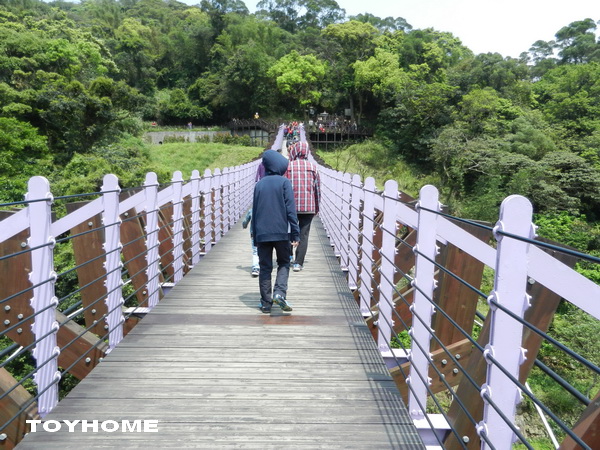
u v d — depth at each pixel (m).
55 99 26.30
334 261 7.29
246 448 2.45
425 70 51.41
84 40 47.88
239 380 3.23
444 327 3.25
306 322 4.43
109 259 3.95
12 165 21.66
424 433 2.90
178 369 3.39
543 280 1.84
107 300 3.94
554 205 25.00
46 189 2.92
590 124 32.88
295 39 74.88
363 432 2.62
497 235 1.83
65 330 3.57
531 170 26.00
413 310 2.93
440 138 33.03
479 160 29.12
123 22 73.25
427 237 2.89
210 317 4.54
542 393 10.56
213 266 6.79
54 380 2.96
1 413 2.78
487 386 1.88
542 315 2.37
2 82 29.06
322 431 2.62
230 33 69.38
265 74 60.47
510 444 1.89
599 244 21.78
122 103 30.05
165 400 2.95
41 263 2.93
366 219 4.85
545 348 11.66
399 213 3.79
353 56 59.94
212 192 8.83
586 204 25.56
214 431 2.61
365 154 43.16
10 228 2.93
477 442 2.63
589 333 11.48
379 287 3.86
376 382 3.22
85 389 3.08
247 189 14.36
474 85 39.00
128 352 3.69
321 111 62.88
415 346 2.94
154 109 57.47
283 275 4.65
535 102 40.91
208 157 38.47
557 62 73.31
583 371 11.09
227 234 9.95
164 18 86.56
